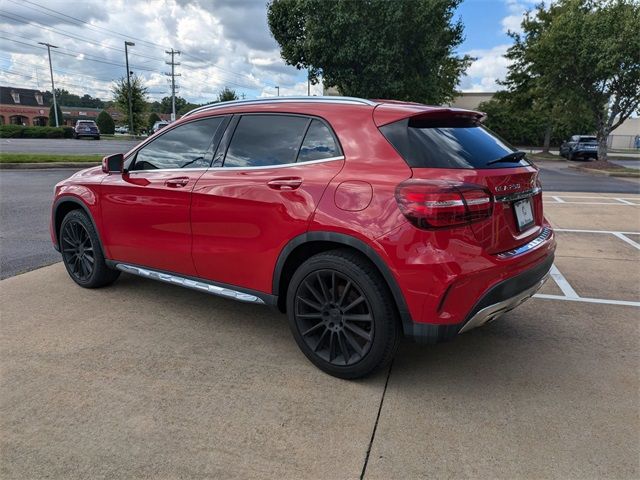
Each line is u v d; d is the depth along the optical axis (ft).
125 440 7.95
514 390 9.57
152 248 12.80
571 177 55.26
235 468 7.37
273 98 11.55
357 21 62.13
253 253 10.72
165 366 10.34
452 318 8.62
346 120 9.98
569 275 16.93
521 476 7.22
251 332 12.12
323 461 7.53
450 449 7.81
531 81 94.63
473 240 8.57
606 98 65.82
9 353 10.75
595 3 62.08
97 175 14.25
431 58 68.28
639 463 7.48
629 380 9.95
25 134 130.93
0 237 21.06
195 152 12.16
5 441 7.89
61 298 14.17
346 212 9.22
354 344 9.67
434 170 8.80
